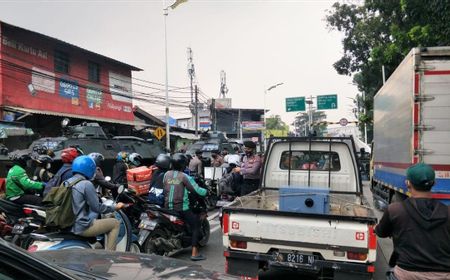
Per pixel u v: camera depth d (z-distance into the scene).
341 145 7.17
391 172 10.20
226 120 63.47
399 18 19.48
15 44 20.77
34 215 5.79
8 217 6.55
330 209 5.75
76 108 25.09
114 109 28.89
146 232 6.30
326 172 7.24
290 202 5.24
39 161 8.66
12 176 6.81
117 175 10.04
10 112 19.81
